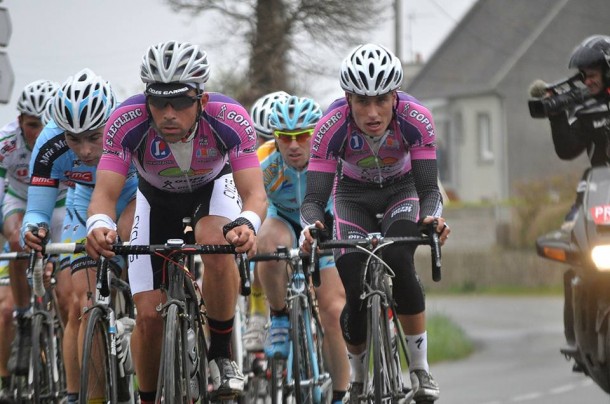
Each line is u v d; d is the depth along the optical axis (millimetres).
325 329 13117
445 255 52594
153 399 10234
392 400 10508
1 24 16156
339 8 36844
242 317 15461
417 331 11055
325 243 10539
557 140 12219
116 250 9383
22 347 13383
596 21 86562
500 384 19078
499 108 85625
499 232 60094
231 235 9273
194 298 9852
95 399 10578
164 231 10664
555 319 34000
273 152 13742
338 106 11117
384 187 11758
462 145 87812
